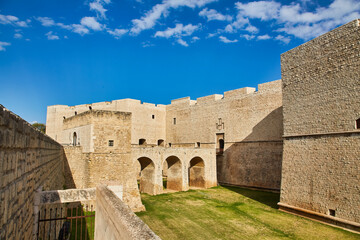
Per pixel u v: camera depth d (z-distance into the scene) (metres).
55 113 44.88
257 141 31.81
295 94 20.38
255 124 32.28
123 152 21.03
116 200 6.09
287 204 20.02
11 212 4.78
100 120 20.33
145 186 29.08
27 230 6.63
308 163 18.56
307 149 18.81
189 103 43.12
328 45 17.86
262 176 30.73
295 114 20.20
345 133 16.19
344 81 16.53
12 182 4.83
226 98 36.75
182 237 15.19
